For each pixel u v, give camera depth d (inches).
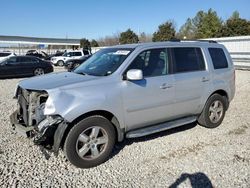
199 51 225.5
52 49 2893.7
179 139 212.4
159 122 202.1
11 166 166.4
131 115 181.2
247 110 298.5
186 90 209.2
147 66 190.1
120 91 173.2
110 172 162.4
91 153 168.6
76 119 161.5
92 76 179.0
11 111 297.1
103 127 169.3
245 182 150.6
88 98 161.2
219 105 239.3
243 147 196.9
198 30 2427.4
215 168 166.1
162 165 170.6
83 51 1203.2
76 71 203.3
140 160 177.5
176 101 204.2
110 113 171.8
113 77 174.2
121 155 184.5
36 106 166.6
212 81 228.5
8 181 149.7
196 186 146.9
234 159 177.9
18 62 676.1
